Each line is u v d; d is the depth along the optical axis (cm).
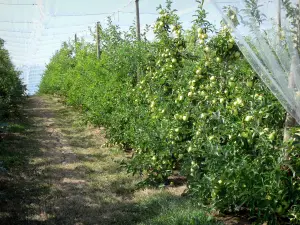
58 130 940
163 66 505
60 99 1797
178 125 457
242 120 340
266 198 309
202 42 421
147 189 485
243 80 379
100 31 991
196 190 390
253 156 344
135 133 552
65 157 662
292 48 262
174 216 375
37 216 407
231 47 392
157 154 491
